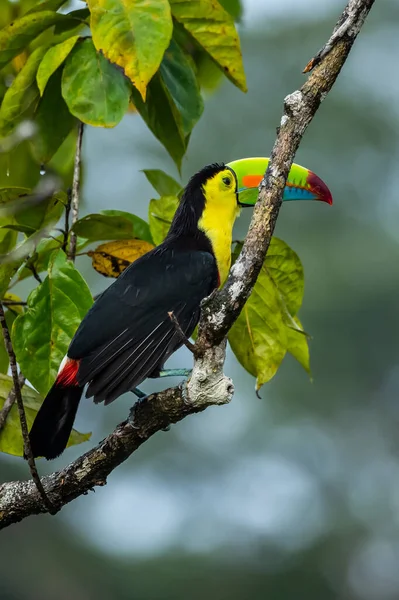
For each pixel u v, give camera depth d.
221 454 22.78
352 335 22.48
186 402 7.43
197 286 9.35
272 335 9.16
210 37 9.11
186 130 9.23
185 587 21.64
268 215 7.04
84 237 9.01
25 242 8.34
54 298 8.39
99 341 8.65
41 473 20.84
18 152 10.05
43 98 9.32
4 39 8.98
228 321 7.09
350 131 23.06
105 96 8.66
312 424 22.75
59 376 8.31
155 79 9.23
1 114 9.30
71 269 8.42
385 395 22.62
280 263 9.05
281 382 22.84
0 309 7.58
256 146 22.38
